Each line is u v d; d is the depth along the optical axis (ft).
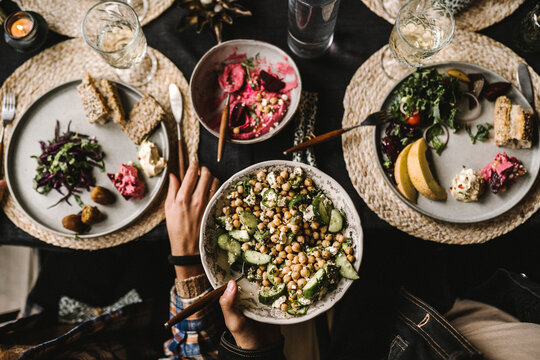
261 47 3.89
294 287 3.34
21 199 3.86
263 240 3.48
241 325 3.50
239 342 3.67
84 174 3.82
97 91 3.78
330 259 3.43
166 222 3.81
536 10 3.59
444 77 3.65
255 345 3.66
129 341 4.72
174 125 3.97
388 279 4.85
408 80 3.66
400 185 3.59
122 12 3.75
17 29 3.93
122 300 5.06
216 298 3.30
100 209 3.83
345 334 4.57
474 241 3.70
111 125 3.92
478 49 3.92
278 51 3.84
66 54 4.09
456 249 5.10
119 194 3.84
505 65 3.87
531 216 3.69
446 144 3.77
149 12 4.15
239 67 3.91
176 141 3.97
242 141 3.68
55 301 5.04
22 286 6.77
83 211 3.71
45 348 3.82
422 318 3.79
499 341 3.62
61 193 3.85
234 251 3.48
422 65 3.71
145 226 3.86
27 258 6.77
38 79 4.08
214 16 3.99
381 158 3.76
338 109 4.00
